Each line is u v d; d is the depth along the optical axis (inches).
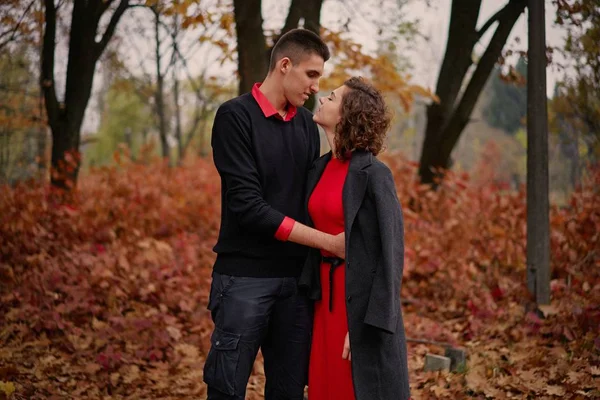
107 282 198.1
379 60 277.7
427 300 213.5
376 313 94.8
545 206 176.2
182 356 163.6
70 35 283.7
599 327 156.0
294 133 110.4
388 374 99.0
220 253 109.7
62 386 142.3
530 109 177.5
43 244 229.3
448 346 166.7
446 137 316.8
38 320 172.2
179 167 447.5
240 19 210.8
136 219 289.3
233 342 104.6
